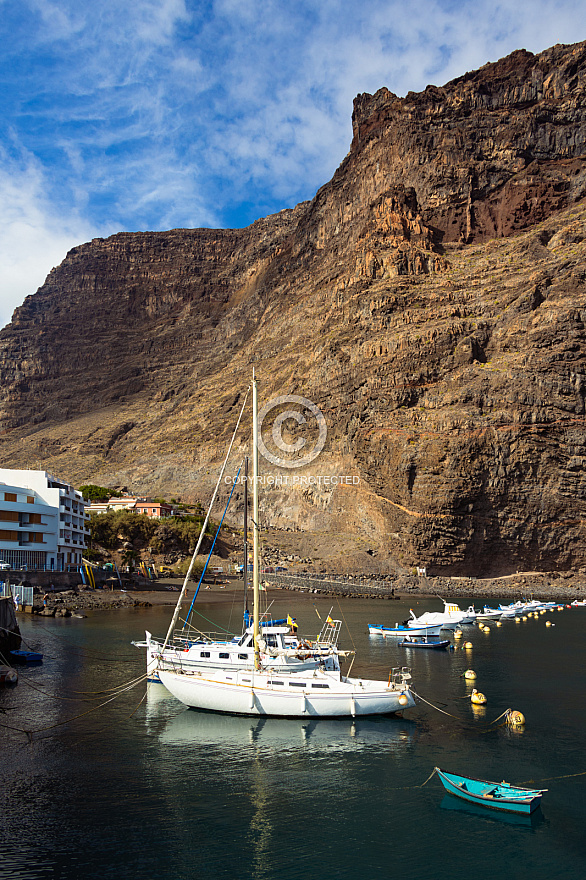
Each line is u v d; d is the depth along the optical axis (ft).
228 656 144.66
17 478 379.14
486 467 559.38
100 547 514.27
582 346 593.83
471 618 334.24
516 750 115.34
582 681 174.81
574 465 555.69
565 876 74.64
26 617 278.26
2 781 98.58
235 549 625.82
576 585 547.08
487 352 654.94
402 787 98.22
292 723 126.62
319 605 399.85
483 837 83.46
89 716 131.34
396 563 584.40
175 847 79.51
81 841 80.53
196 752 111.45
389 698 129.29
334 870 75.00
